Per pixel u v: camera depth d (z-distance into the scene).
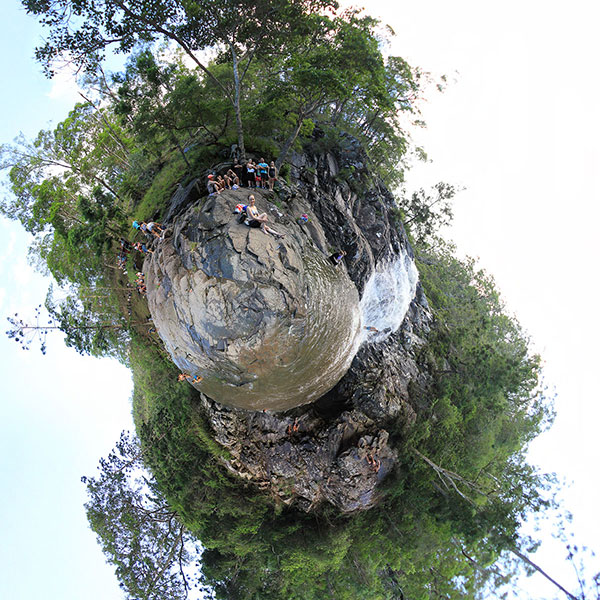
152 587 32.41
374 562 31.47
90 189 41.00
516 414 43.34
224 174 26.97
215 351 22.50
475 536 29.31
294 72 25.22
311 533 30.61
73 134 40.69
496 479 35.00
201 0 25.08
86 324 36.62
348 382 30.83
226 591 31.98
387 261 33.38
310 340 23.67
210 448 30.62
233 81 31.66
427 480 31.28
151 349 34.72
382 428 30.45
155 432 33.88
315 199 30.42
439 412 33.50
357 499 30.14
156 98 27.67
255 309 21.94
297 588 32.16
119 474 34.62
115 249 35.38
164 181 32.56
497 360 36.09
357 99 33.22
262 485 30.91
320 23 27.78
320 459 29.58
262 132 29.89
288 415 29.67
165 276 23.83
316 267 24.78
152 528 34.97
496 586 33.12
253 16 26.47
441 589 33.50
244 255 21.97
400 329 36.12
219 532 31.16
